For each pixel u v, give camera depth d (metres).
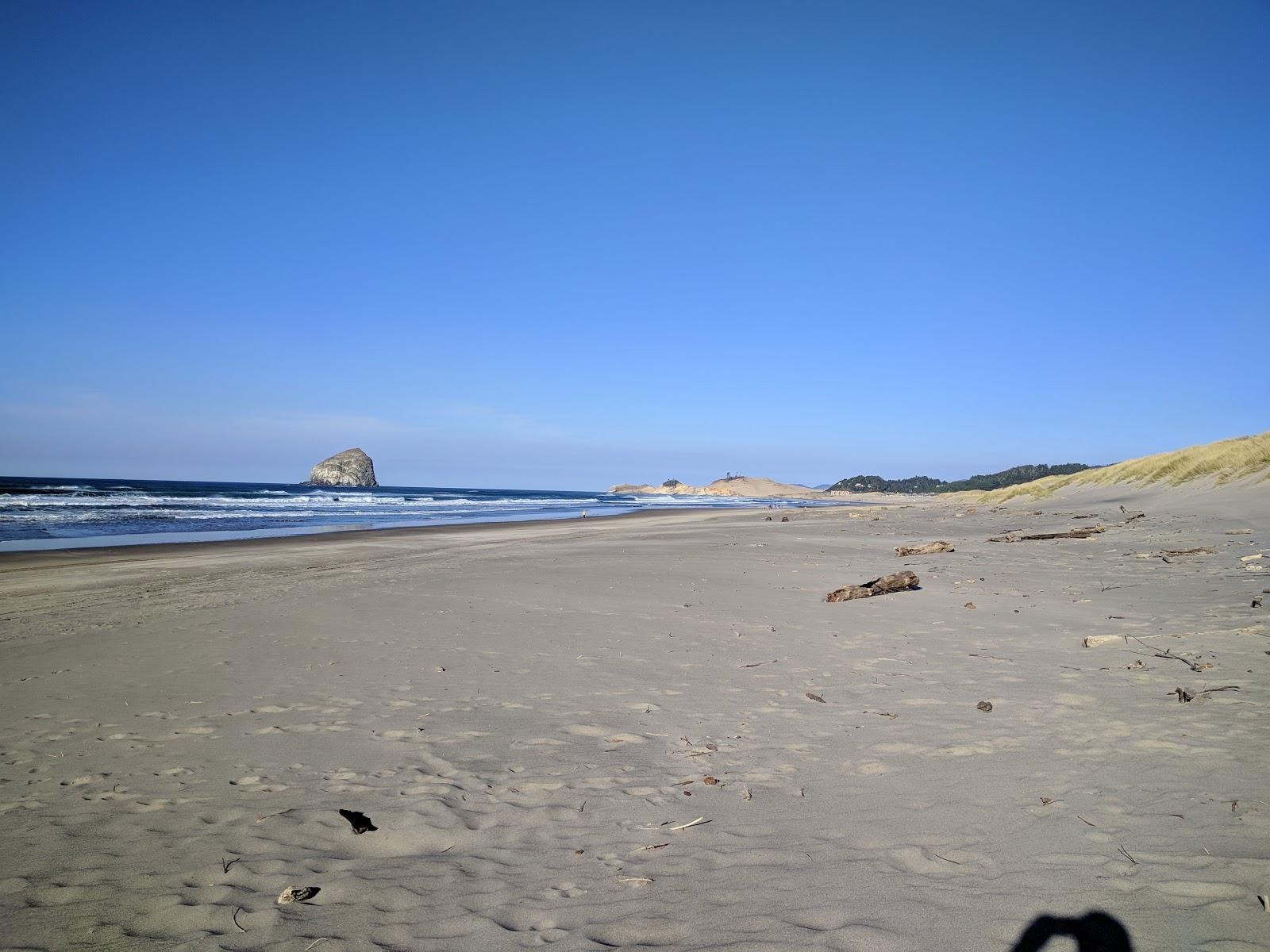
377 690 6.38
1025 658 6.64
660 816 3.82
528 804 4.02
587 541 22.59
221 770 4.61
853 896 2.90
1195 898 2.71
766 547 18.45
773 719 5.36
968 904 2.79
